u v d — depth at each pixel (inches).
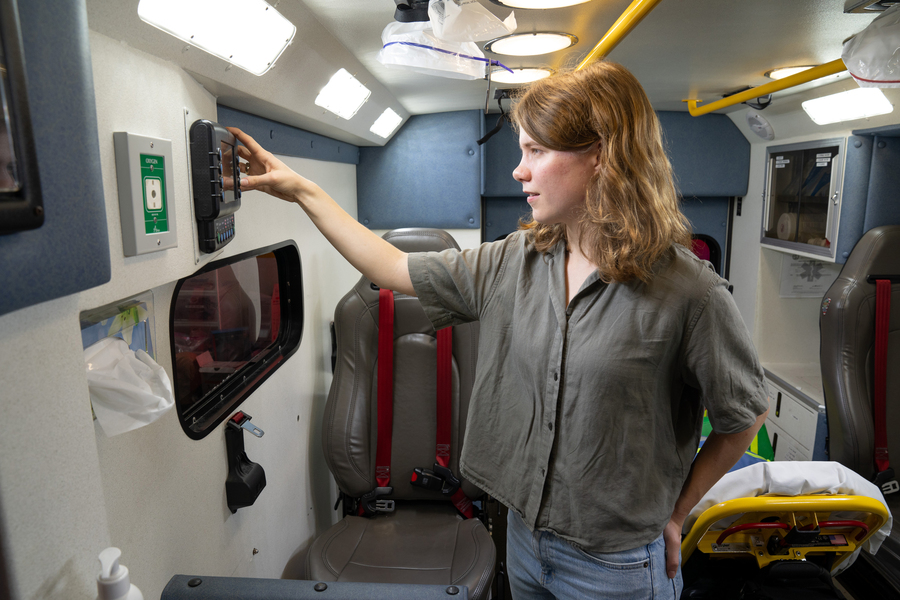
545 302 39.0
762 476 60.4
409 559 69.9
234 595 37.6
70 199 20.9
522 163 37.2
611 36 54.1
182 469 46.1
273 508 69.6
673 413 39.4
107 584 24.4
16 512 20.9
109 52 29.5
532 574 42.6
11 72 17.0
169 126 36.9
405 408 82.3
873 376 94.8
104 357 33.1
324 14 49.9
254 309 70.7
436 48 51.3
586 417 36.6
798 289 128.4
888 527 61.6
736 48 68.4
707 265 36.0
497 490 42.6
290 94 57.5
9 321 20.4
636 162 33.4
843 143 98.0
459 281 43.2
